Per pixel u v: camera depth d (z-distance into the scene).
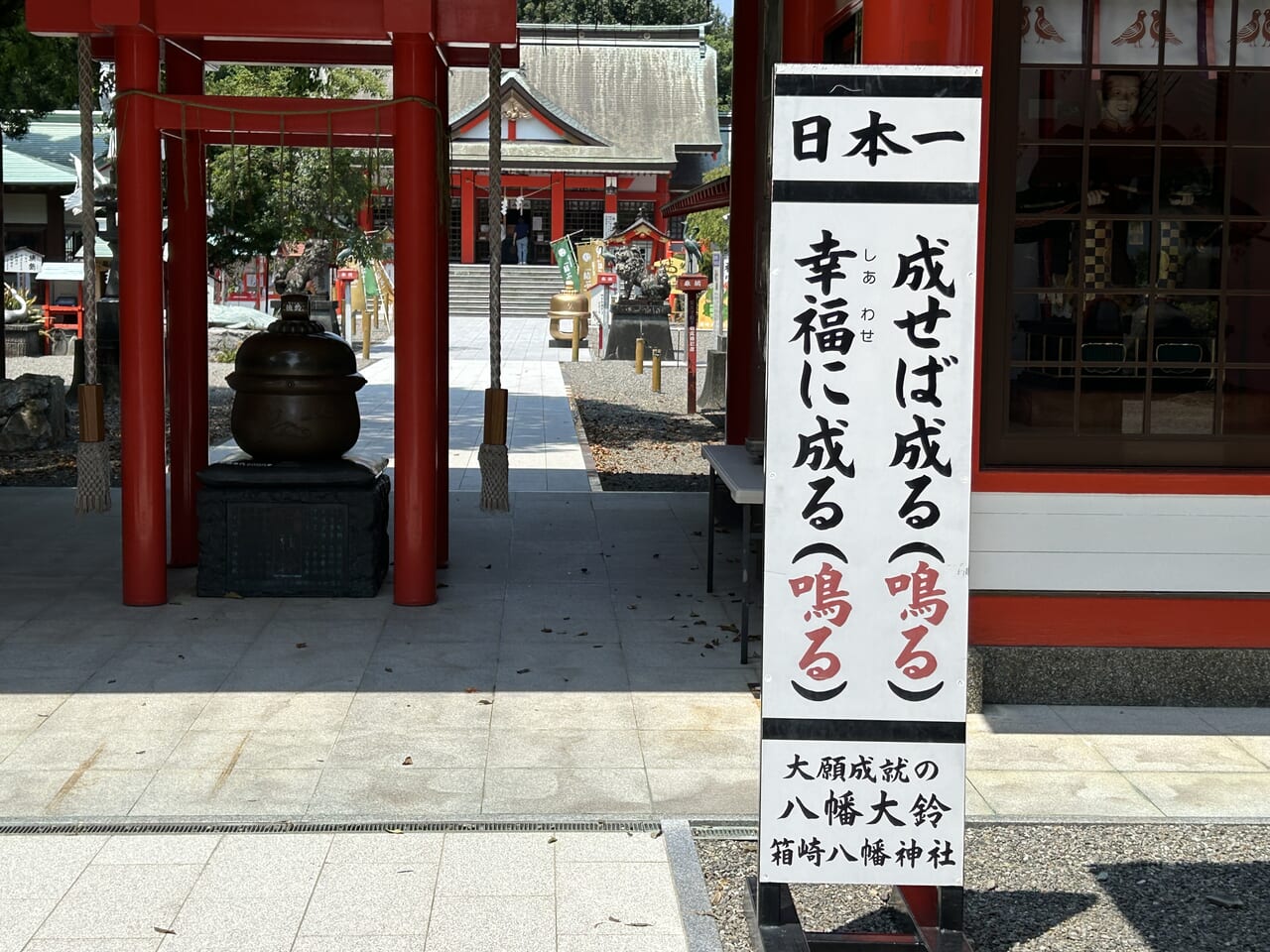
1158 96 6.65
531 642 7.43
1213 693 6.61
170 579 8.77
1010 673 6.58
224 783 5.40
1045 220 6.72
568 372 26.39
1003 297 6.49
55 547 9.66
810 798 4.08
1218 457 6.64
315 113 7.71
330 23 7.66
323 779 5.45
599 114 55.84
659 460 14.81
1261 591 6.57
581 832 4.98
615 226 52.00
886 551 4.02
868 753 4.07
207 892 4.44
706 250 36.94
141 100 7.64
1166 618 6.59
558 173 50.88
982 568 6.54
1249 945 4.26
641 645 7.41
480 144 50.38
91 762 5.62
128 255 7.78
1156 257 6.70
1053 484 6.49
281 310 8.65
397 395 7.99
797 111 3.94
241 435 8.41
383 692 6.55
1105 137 6.69
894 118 3.94
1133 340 6.84
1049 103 6.68
